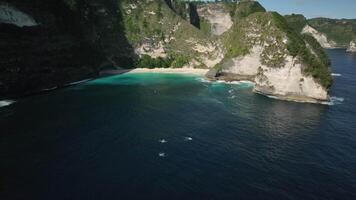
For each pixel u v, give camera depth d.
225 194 39.06
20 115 68.69
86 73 117.88
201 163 47.59
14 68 83.56
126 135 58.47
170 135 59.19
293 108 80.81
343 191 40.62
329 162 49.06
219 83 115.81
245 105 83.31
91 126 62.88
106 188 39.88
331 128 65.06
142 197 37.97
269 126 65.81
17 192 38.75
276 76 93.81
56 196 38.00
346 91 102.56
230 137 58.94
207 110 77.38
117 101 84.19
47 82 96.12
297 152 52.62
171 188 40.12
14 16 86.38
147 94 94.06
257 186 41.19
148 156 49.59
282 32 99.31
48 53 97.62
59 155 49.12
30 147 51.81
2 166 45.09
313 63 90.50
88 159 48.06
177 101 86.00
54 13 105.12
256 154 51.38
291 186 41.47
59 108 75.25
